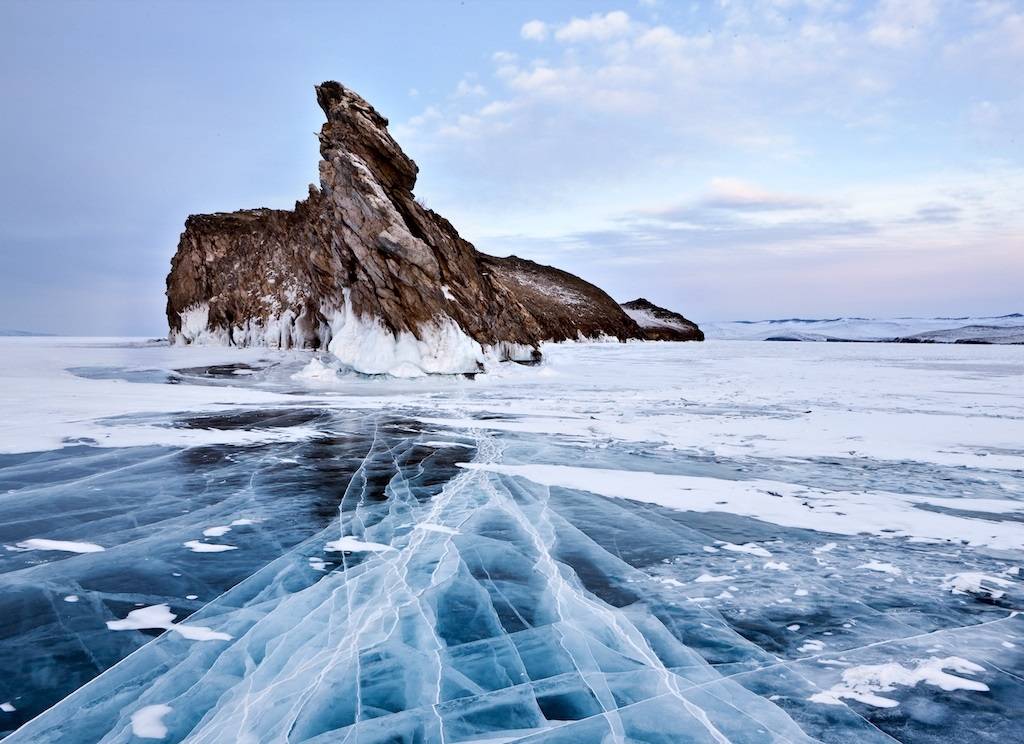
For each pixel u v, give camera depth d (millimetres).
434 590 4285
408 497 6695
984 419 12859
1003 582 4531
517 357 28766
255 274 43812
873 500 6781
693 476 7848
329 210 23047
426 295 21781
